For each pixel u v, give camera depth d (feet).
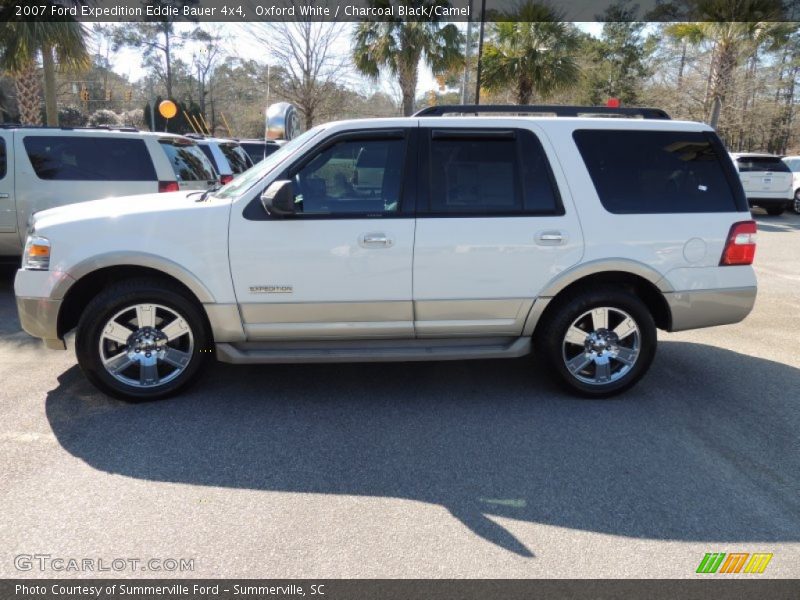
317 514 9.87
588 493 10.59
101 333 13.41
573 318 14.21
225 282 13.29
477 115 15.17
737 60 68.80
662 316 14.85
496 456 11.86
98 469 11.10
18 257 24.34
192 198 14.49
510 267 13.74
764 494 10.64
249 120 106.63
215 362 16.72
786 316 23.06
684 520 9.84
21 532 9.25
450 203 13.64
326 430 12.87
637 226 14.01
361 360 13.91
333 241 13.28
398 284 13.57
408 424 13.23
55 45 48.83
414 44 62.44
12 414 13.30
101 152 24.31
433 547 9.09
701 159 14.51
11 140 23.40
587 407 14.28
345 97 78.28
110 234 13.15
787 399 14.90
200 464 11.37
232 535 9.29
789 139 138.31
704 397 14.99
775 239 44.55
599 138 14.21
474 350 14.14
